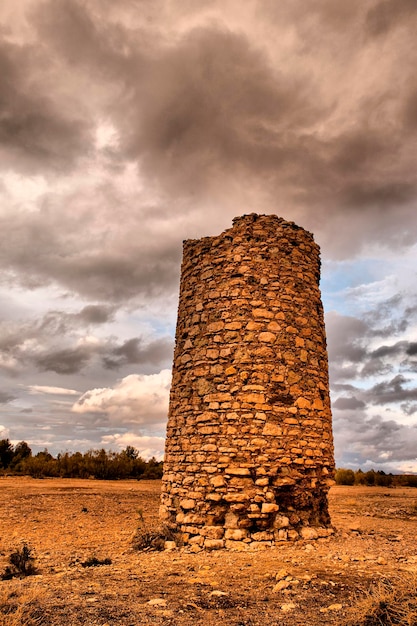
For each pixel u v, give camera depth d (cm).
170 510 960
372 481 3394
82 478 3153
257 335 984
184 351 1066
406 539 935
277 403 948
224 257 1065
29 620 418
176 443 1004
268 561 702
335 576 586
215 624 423
